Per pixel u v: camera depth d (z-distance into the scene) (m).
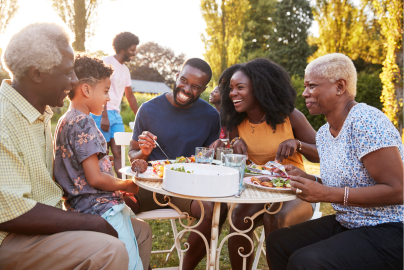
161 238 3.10
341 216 1.67
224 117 2.63
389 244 1.41
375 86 13.16
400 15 8.92
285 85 2.33
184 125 2.56
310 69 1.71
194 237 2.09
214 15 19.22
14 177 1.31
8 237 1.38
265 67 2.33
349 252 1.41
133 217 1.94
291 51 27.36
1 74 11.52
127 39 4.41
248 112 2.46
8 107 1.36
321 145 1.81
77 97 1.67
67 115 1.62
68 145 1.58
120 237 1.61
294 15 28.39
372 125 1.50
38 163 1.45
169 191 1.51
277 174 1.89
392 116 9.30
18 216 1.29
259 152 2.44
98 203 1.60
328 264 1.38
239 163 1.62
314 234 1.69
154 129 2.53
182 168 1.58
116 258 1.35
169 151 2.57
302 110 13.05
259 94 2.29
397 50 9.13
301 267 1.41
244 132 2.52
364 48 19.44
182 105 2.50
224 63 19.36
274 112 2.33
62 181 1.60
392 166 1.45
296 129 2.45
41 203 1.37
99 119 4.30
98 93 1.70
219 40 19.30
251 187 1.74
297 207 2.07
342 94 1.66
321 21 16.61
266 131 2.43
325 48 16.55
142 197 2.16
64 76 1.43
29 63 1.34
